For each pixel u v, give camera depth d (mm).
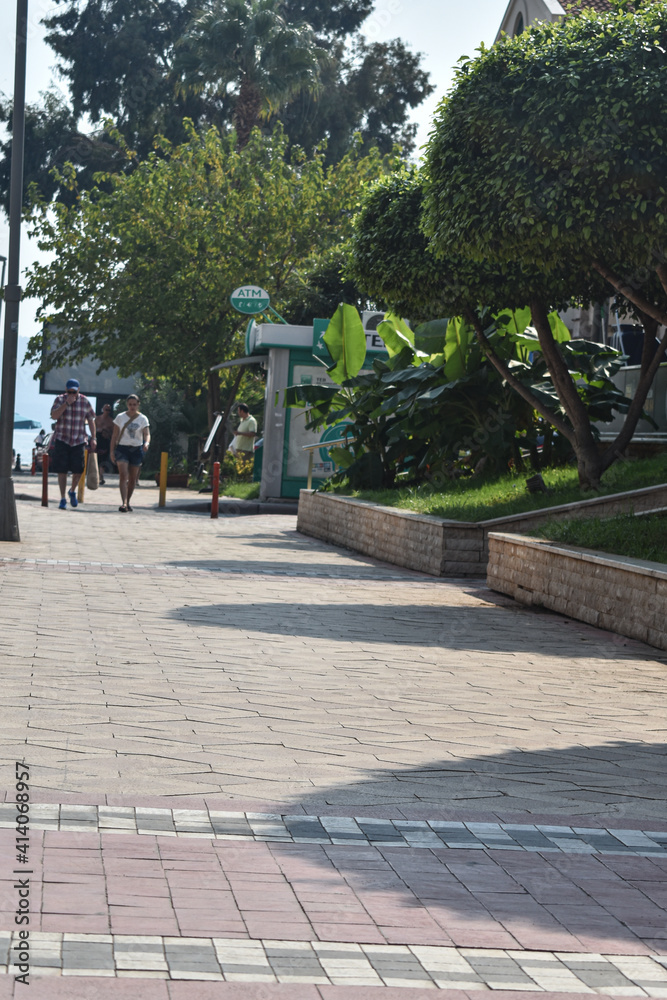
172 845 4379
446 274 16047
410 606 12320
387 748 6168
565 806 5324
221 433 41344
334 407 22812
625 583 10969
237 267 40688
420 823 4910
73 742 5812
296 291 41531
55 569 13266
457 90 12477
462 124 12516
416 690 7828
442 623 11203
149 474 47438
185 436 49125
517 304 16234
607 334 26578
